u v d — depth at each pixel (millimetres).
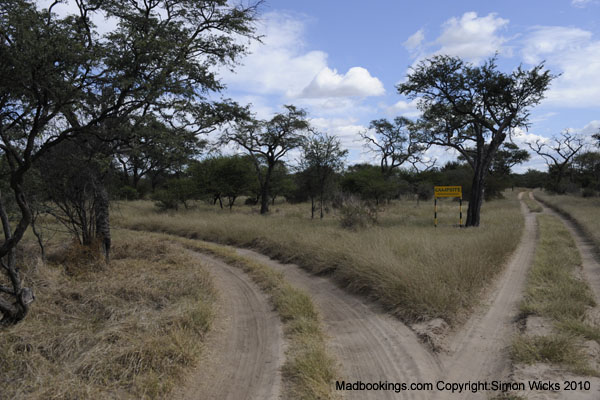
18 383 3863
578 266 9773
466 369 4492
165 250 11109
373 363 4773
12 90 5059
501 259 10141
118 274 8203
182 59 8609
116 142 8828
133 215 23062
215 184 28875
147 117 7680
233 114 12273
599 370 4066
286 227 15273
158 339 4836
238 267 10594
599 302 6727
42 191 9078
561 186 55188
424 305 6016
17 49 4832
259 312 6902
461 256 8156
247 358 5027
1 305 5043
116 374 4145
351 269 8234
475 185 19297
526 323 5516
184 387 4250
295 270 10141
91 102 6578
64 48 5102
